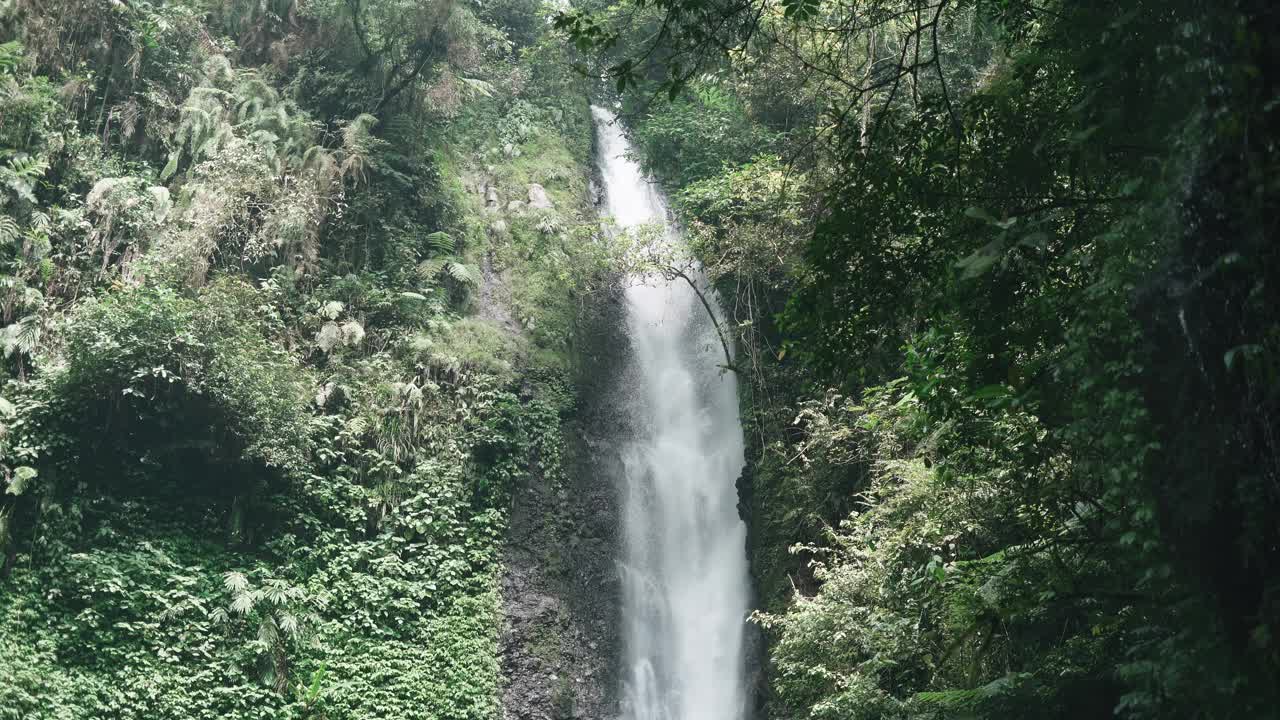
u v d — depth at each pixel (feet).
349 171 85.87
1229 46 17.85
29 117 71.41
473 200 94.73
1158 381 20.88
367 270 82.99
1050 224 25.72
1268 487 18.15
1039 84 27.07
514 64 108.88
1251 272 17.83
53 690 57.98
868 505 62.08
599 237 92.22
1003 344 26.30
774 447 77.56
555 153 102.47
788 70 72.13
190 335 65.67
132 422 66.49
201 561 66.54
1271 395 17.70
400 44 90.22
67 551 61.87
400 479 75.92
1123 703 21.20
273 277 76.38
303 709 65.26
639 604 82.64
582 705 75.41
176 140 78.74
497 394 81.76
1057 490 29.86
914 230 27.61
